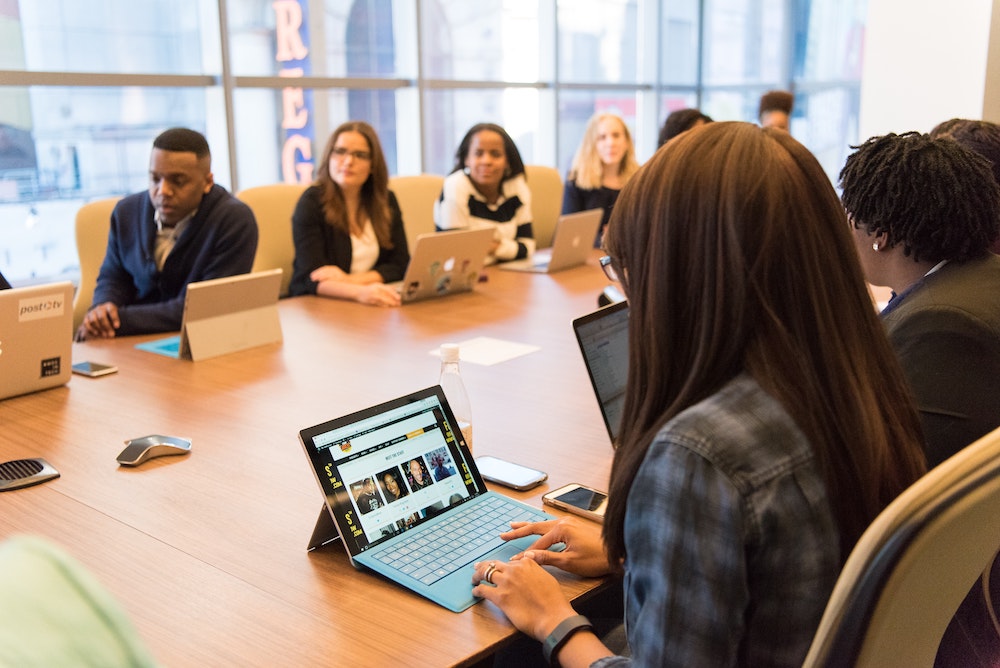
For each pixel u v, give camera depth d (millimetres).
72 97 4195
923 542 688
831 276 847
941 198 1278
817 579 818
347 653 994
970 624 1158
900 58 4898
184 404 1893
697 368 850
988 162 1309
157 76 4383
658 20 7352
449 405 1387
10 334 1881
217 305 2258
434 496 1290
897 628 743
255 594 1122
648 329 880
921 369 1261
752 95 7750
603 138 4508
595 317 1566
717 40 7793
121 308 2564
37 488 1463
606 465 1542
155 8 4426
